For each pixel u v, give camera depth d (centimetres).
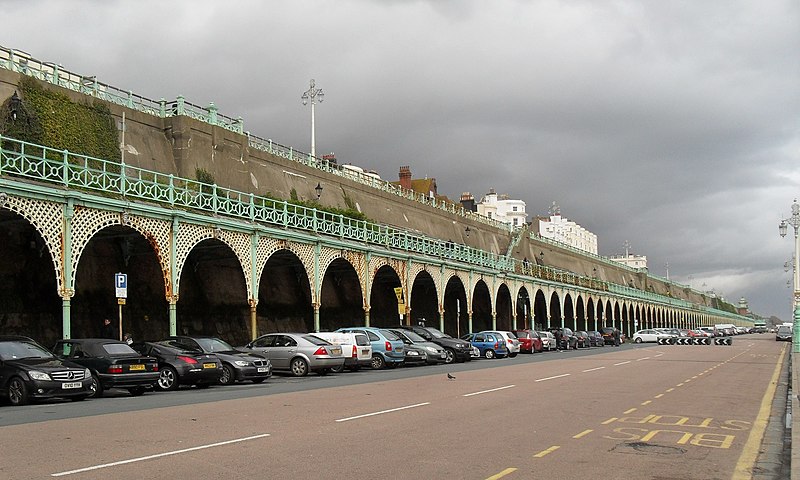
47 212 2170
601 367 3020
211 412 1437
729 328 10212
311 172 5125
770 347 6141
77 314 2770
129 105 3625
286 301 3988
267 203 3981
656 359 3794
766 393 1914
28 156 2191
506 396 1759
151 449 1002
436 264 4519
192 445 1037
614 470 892
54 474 836
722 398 1761
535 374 2580
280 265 3819
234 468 878
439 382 2228
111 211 2372
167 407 1542
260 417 1354
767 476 886
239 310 3616
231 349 2366
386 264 3956
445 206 7406
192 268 3378
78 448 1008
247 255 2959
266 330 3753
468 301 4953
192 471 859
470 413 1418
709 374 2619
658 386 2072
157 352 2122
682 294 17312
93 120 3284
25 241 2627
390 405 1558
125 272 3017
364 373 2805
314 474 848
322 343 2681
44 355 1752
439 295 4538
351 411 1448
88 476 827
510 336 4269
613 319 9025
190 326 3291
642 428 1238
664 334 7575
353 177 5766
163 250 2573
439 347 3481
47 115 3033
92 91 3406
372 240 3900
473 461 934
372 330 3183
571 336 5631
